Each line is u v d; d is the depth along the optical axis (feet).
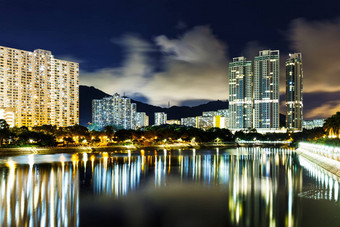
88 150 644.27
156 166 361.10
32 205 164.04
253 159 480.64
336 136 568.41
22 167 335.67
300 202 171.12
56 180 247.29
